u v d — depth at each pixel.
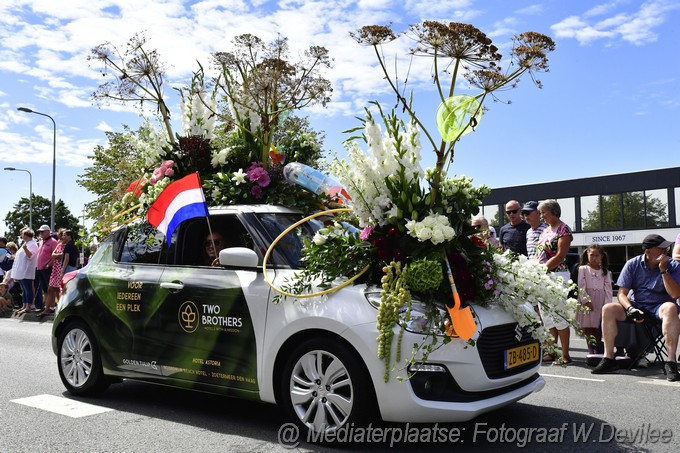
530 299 4.57
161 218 5.34
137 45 6.52
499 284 4.45
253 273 4.79
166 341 5.14
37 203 94.12
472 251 4.48
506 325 4.43
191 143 5.99
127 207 6.15
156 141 6.36
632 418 5.06
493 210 45.78
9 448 4.30
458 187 4.61
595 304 7.73
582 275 7.82
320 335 4.36
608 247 41.59
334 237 4.48
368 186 4.49
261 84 6.01
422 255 4.25
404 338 3.99
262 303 4.60
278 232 4.99
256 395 4.61
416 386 4.02
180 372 5.05
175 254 5.37
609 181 41.28
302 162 6.21
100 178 26.02
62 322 6.02
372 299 4.18
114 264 5.79
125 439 4.51
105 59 6.46
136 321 5.37
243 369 4.66
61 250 13.55
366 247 4.36
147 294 5.31
